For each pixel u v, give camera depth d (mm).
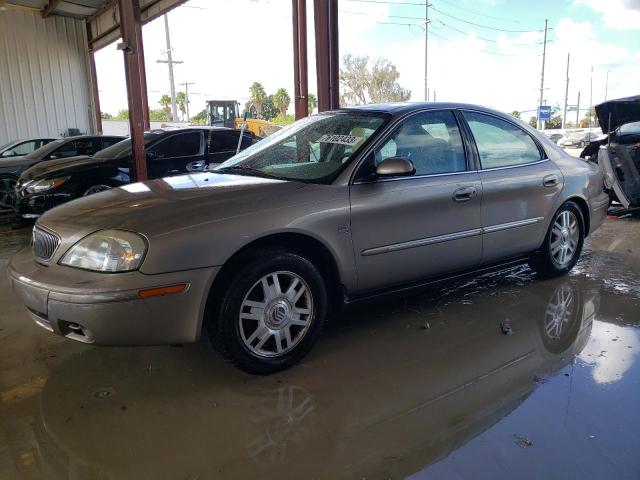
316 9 7191
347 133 3391
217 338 2730
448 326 3555
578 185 4363
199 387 2807
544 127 47188
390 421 2451
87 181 7633
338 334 3459
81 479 2092
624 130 7004
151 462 2186
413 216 3266
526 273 4680
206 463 2170
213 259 2584
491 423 2400
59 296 2490
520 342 3277
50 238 2773
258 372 2850
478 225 3623
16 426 2482
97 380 2920
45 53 17328
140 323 2479
